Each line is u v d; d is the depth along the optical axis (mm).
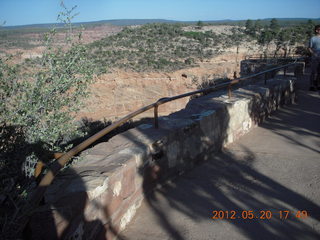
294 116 6379
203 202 3238
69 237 2051
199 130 4133
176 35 68500
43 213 2064
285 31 40000
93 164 2783
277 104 6824
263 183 3611
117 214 2680
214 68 43062
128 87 40719
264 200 3242
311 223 2816
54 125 3469
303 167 3984
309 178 3674
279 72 11578
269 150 4641
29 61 3582
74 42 3820
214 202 3236
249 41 59812
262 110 6031
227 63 46594
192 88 41375
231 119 4941
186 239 2672
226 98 5336
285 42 31859
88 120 12141
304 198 3238
